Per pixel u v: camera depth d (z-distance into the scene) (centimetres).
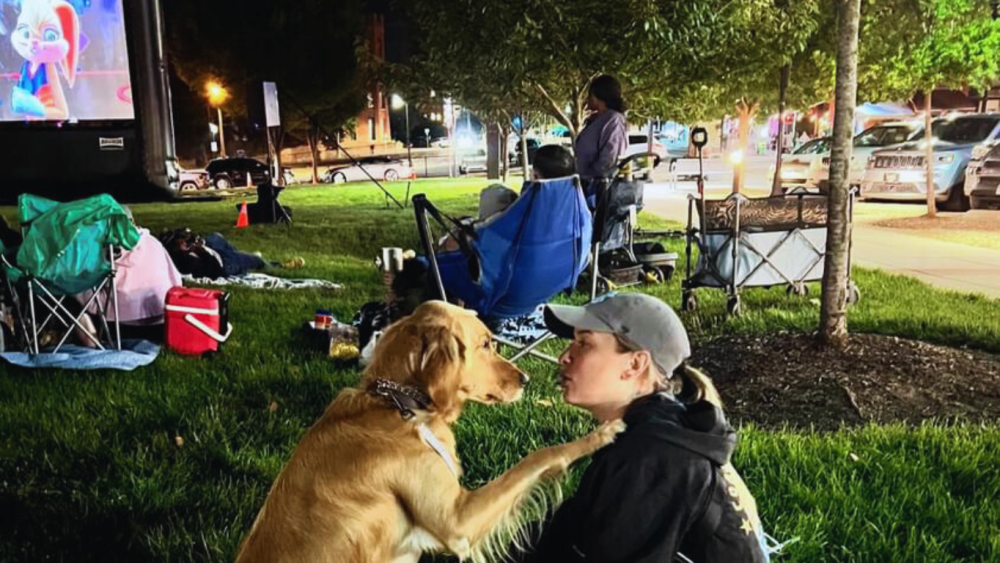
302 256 1061
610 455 173
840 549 279
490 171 3186
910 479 327
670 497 166
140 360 506
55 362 488
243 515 312
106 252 497
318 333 559
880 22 1122
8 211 1536
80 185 892
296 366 508
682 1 796
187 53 3203
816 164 1759
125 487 331
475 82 981
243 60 3194
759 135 4297
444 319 238
